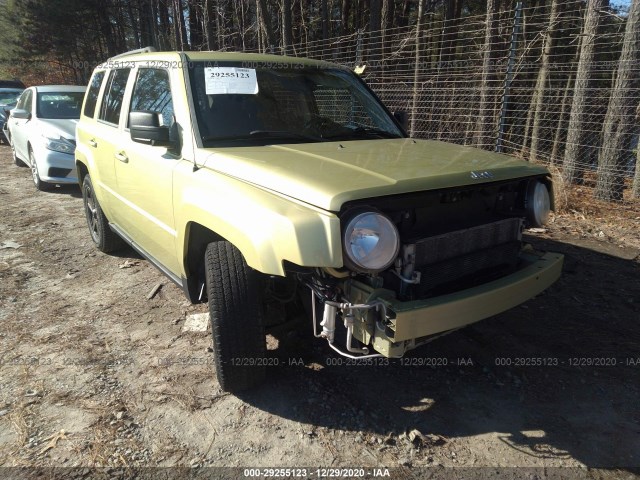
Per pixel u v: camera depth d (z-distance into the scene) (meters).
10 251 5.62
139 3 32.34
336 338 3.26
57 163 8.05
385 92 11.72
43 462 2.53
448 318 2.44
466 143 10.35
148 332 3.82
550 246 5.66
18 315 4.09
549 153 9.52
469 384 3.19
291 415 2.89
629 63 7.09
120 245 5.47
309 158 2.91
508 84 8.70
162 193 3.41
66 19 32.19
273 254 2.39
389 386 3.16
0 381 3.19
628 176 7.45
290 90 3.75
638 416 2.88
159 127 3.26
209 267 2.79
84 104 5.58
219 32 20.64
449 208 2.80
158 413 2.91
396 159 2.95
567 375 3.26
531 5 16.80
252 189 2.67
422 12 15.06
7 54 38.38
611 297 4.34
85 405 2.97
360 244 2.26
